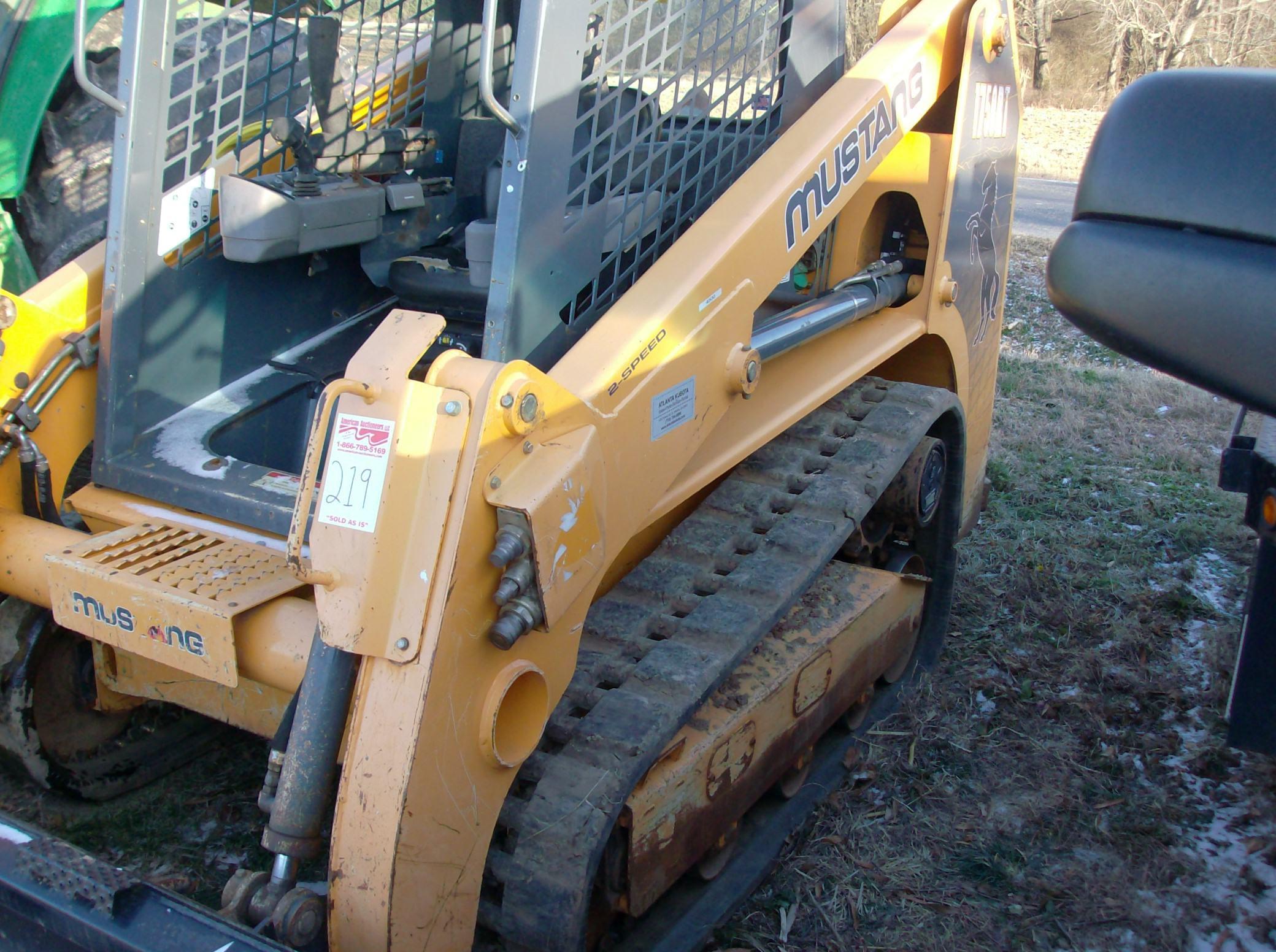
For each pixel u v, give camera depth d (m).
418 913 1.74
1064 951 2.46
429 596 1.69
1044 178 15.20
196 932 1.52
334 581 1.73
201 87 2.66
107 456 2.54
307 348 3.02
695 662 2.24
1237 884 2.68
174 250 2.64
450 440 1.69
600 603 2.49
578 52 2.09
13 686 2.49
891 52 2.94
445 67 3.27
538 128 2.03
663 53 2.39
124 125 2.47
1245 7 24.44
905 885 2.64
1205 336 1.06
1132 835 2.85
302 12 3.08
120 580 2.07
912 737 3.19
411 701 1.68
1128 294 1.09
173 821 2.74
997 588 4.16
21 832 1.70
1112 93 24.55
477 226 2.37
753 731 2.44
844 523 2.65
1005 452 5.58
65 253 3.62
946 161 3.20
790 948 2.43
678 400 2.22
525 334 2.13
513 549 1.71
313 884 2.12
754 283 2.42
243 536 2.32
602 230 2.30
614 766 2.01
